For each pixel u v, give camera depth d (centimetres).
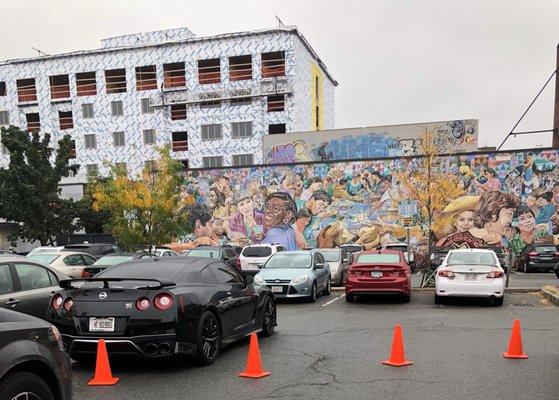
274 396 559
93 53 5931
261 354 765
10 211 2805
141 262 788
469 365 681
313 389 583
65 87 6144
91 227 3344
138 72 5816
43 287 838
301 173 3052
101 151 5888
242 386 599
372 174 2938
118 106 5869
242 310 812
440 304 1341
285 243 3048
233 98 5441
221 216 3147
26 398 392
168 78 5775
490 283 1270
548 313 1155
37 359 404
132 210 2159
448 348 787
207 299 713
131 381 625
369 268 1398
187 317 665
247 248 2239
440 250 2425
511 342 727
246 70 5516
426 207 2605
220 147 5528
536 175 2730
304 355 757
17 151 2847
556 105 3531
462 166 2809
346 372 656
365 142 4062
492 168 2775
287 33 5350
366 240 2920
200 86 5575
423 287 1750
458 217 2789
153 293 658
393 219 2891
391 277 1383
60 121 6106
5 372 377
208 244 3142
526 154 2744
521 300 1405
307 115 5794
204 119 5584
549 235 2702
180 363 712
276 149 4234
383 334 921
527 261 2483
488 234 2759
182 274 741
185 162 5631
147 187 2214
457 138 3891
